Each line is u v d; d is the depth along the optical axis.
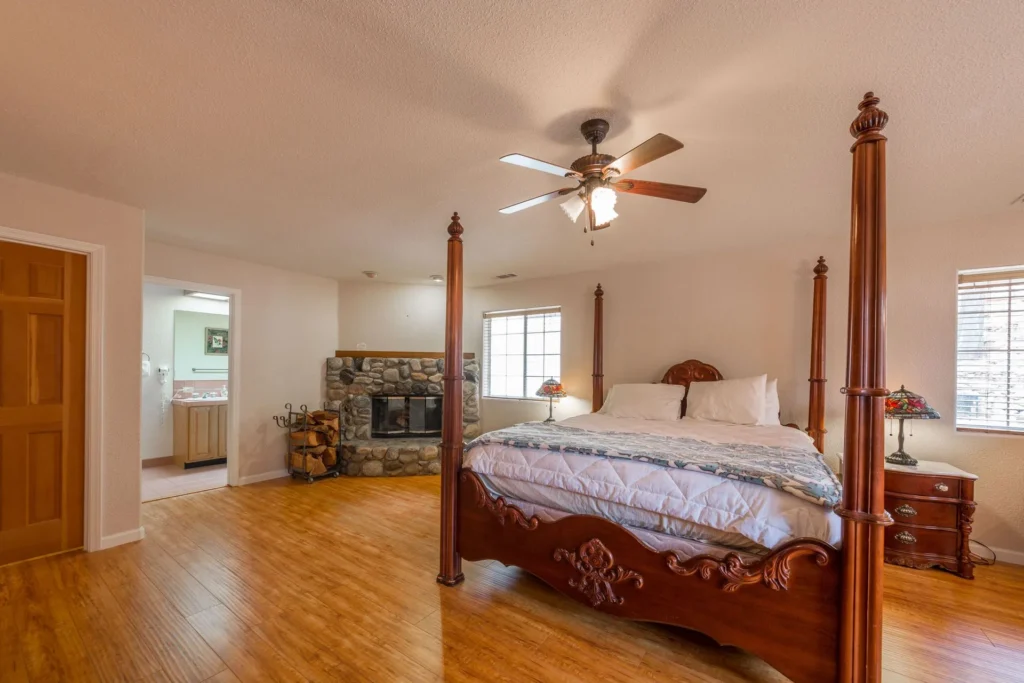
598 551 2.01
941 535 2.71
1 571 2.54
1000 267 2.94
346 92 1.69
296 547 2.97
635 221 3.17
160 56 1.48
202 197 2.78
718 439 2.69
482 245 3.84
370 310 5.68
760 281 3.84
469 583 2.52
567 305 5.02
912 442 3.15
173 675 1.75
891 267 3.24
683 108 1.76
